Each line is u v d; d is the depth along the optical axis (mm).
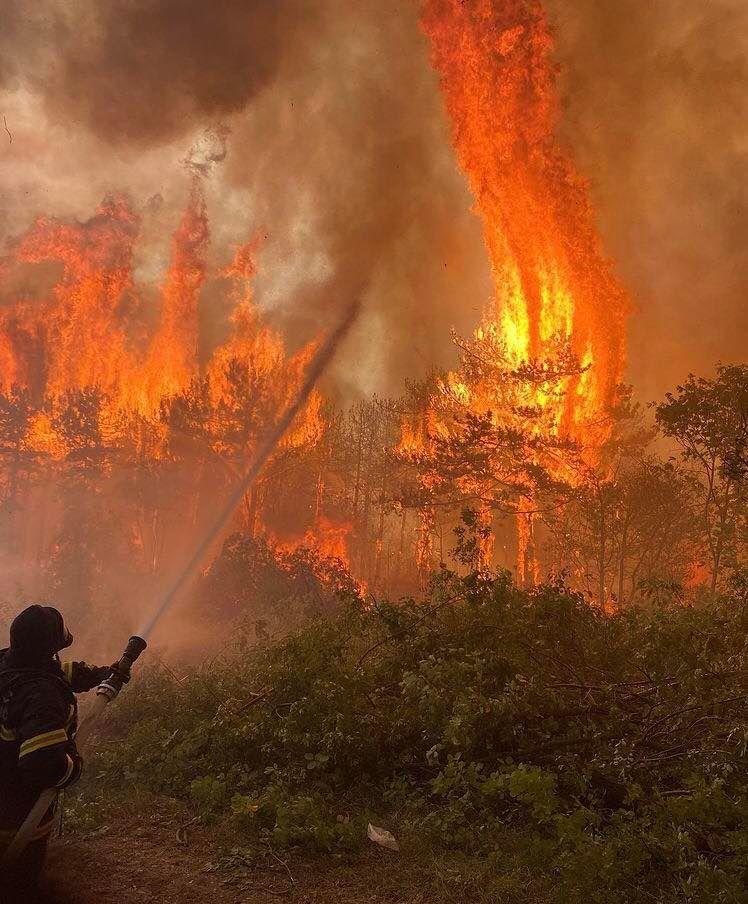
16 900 3604
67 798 6270
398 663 7426
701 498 23844
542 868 5082
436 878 4992
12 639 3693
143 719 8227
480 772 6281
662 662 6855
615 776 5945
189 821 5891
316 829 5379
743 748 5375
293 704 6805
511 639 7145
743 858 4691
